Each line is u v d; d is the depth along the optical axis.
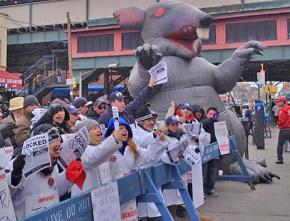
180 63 8.88
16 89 30.59
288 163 11.80
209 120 7.55
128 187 3.66
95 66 37.22
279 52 30.59
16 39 48.19
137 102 5.68
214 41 32.28
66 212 2.72
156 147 4.20
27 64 49.03
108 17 44.81
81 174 3.04
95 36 37.34
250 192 7.79
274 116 31.58
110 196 3.22
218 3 35.44
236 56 8.90
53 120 4.13
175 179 4.65
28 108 5.04
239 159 8.27
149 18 9.41
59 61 41.25
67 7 46.91
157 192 3.96
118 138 3.40
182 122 6.05
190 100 8.60
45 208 2.71
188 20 8.75
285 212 6.34
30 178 2.89
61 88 34.19
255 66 33.12
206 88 8.87
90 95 35.47
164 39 9.05
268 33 30.98
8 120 5.96
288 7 31.30
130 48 35.91
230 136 8.30
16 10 49.25
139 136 4.84
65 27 47.25
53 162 3.01
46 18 47.97
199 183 5.35
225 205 6.78
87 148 3.44
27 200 2.88
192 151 5.22
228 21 31.97
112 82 36.69
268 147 16.33
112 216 3.22
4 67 34.28
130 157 4.04
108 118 5.12
